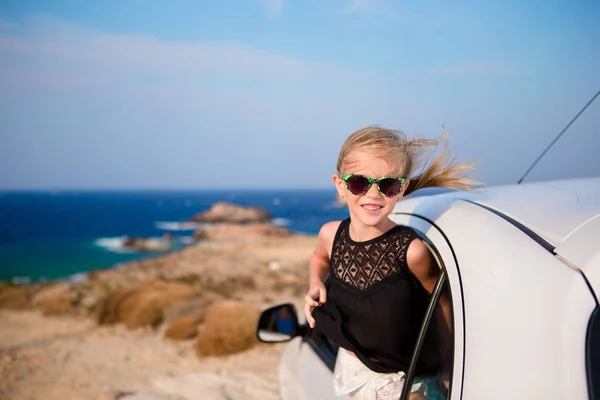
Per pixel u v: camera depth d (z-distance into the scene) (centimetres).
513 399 125
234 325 791
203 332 794
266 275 1781
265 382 605
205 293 1331
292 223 8200
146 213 10438
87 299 1316
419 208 203
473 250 152
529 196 172
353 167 192
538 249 139
